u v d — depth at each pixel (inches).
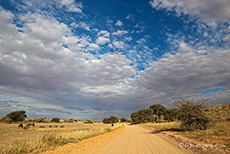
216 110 1457.9
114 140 551.2
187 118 745.0
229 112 1190.9
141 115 3127.5
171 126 1221.1
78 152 330.6
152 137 650.2
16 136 800.9
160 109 3093.0
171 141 510.6
